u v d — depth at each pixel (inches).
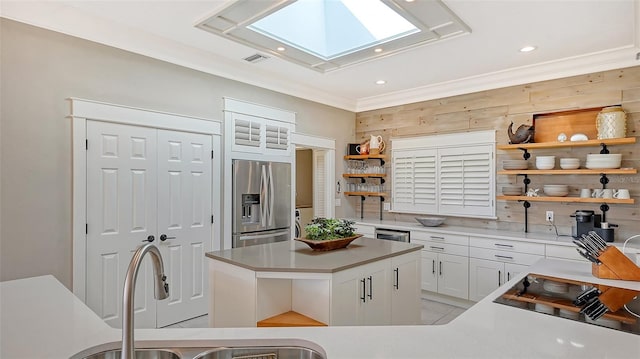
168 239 138.2
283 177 181.6
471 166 180.9
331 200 213.5
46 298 68.2
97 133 120.4
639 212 138.0
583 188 150.3
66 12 110.4
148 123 132.6
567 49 137.9
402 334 50.5
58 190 112.6
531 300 65.2
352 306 94.7
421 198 198.8
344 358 43.1
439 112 193.0
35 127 108.7
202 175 149.6
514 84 166.2
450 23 113.7
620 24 116.4
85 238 117.3
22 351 46.3
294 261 96.0
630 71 140.1
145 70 132.8
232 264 95.8
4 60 103.5
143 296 130.8
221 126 157.4
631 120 140.0
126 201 127.0
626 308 60.6
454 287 165.3
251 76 165.2
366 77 174.1
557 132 156.3
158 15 113.3
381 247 118.0
